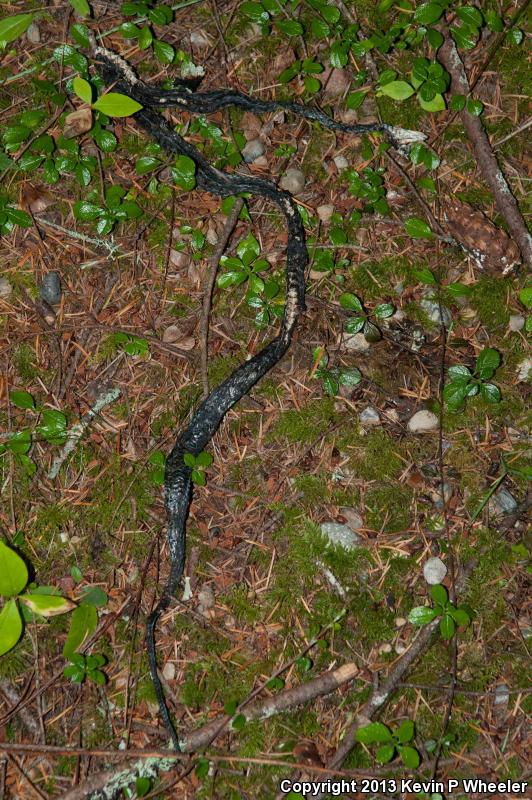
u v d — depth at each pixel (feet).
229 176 4.11
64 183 4.14
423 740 3.86
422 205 4.14
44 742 3.81
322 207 4.16
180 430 4.02
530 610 3.95
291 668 3.90
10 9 4.21
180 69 4.21
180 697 3.87
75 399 4.03
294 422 4.04
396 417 4.06
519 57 4.25
